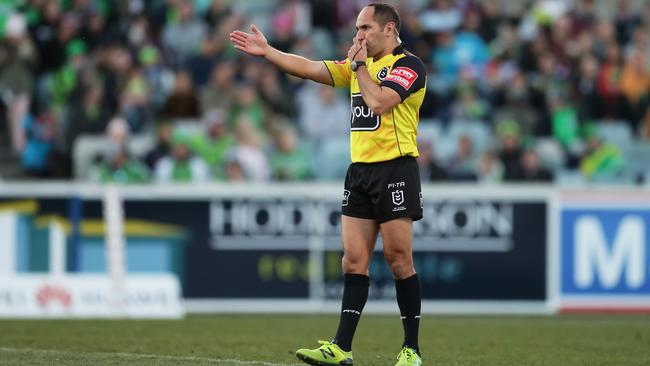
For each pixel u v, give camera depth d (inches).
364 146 833.5
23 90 2148.1
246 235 1588.3
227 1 2453.2
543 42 2274.9
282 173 1887.3
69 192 1553.9
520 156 1870.1
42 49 2223.2
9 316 1450.5
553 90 2192.4
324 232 1594.5
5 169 2111.2
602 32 2349.9
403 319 860.6
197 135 1974.7
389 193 829.8
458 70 2246.6
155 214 1581.0
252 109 2049.7
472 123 2107.5
